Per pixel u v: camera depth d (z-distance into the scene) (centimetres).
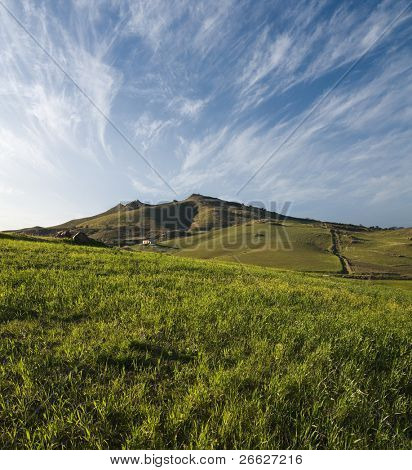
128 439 401
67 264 1648
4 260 1584
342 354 710
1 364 564
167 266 1966
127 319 832
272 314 996
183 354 654
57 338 689
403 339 833
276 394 514
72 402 480
